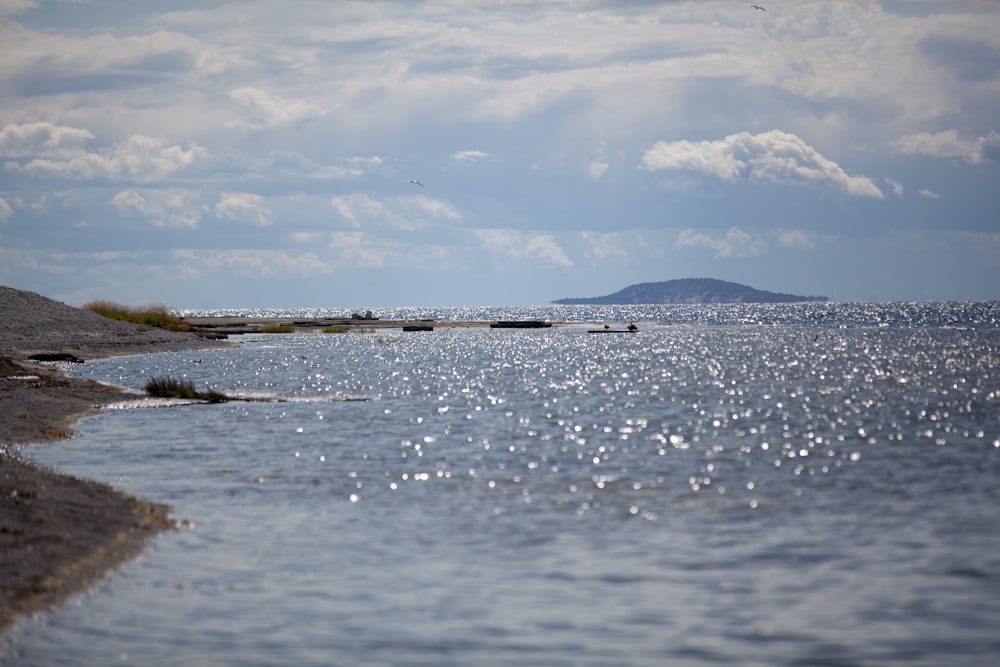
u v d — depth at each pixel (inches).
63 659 991.6
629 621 1138.0
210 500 1804.9
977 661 1023.6
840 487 1948.8
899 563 1375.5
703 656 1037.8
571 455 2394.2
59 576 1238.9
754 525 1608.0
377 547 1456.7
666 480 2043.6
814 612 1168.8
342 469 2166.6
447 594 1232.2
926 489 1921.8
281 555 1405.0
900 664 1017.5
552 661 1021.8
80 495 1689.2
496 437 2736.2
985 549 1446.9
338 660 1015.0
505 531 1567.4
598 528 1587.1
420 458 2335.1
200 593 1216.2
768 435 2780.5
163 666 986.1
